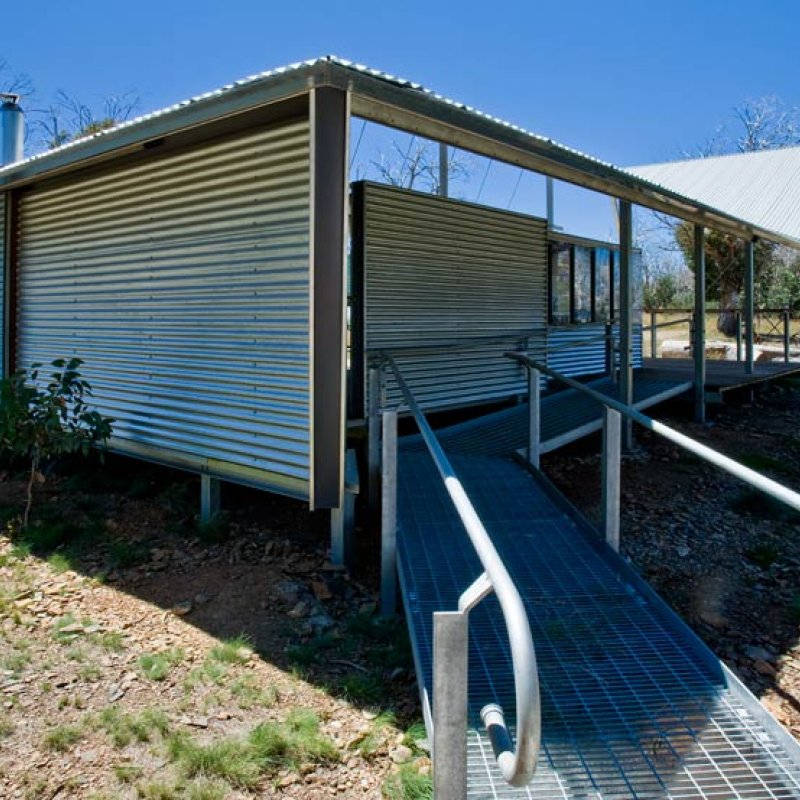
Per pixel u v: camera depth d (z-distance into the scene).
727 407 9.97
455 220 7.73
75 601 4.05
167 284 5.26
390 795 2.62
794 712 3.39
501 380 8.48
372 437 5.55
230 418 4.86
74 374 5.29
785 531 5.54
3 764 2.70
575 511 4.81
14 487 6.04
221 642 3.65
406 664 3.48
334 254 3.87
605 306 10.92
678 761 2.65
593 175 5.44
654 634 3.51
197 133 4.75
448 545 4.33
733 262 20.06
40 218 6.45
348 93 3.69
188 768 2.70
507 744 1.77
